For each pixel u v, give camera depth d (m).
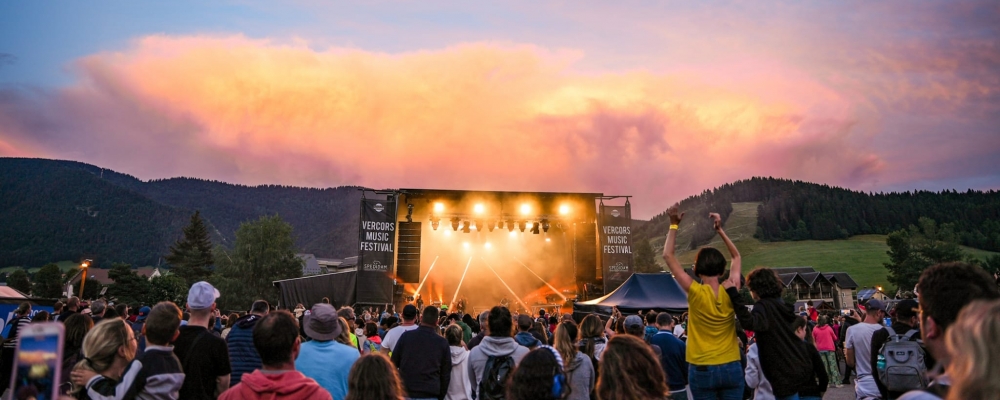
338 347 5.59
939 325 2.70
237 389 3.53
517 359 6.18
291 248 77.50
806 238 167.62
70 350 6.07
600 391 3.57
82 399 4.19
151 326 4.39
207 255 100.31
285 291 27.95
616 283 29.89
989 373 1.73
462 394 7.55
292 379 3.57
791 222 176.38
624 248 30.41
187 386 4.91
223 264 74.12
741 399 5.19
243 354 6.31
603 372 3.58
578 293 32.09
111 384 4.22
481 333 9.66
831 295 89.75
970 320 1.87
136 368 4.23
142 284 66.56
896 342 5.46
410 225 29.56
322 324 5.53
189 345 5.05
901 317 5.84
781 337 5.30
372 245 28.00
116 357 4.33
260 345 3.67
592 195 31.23
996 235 151.62
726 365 5.08
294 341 3.75
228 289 70.94
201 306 5.24
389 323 11.70
